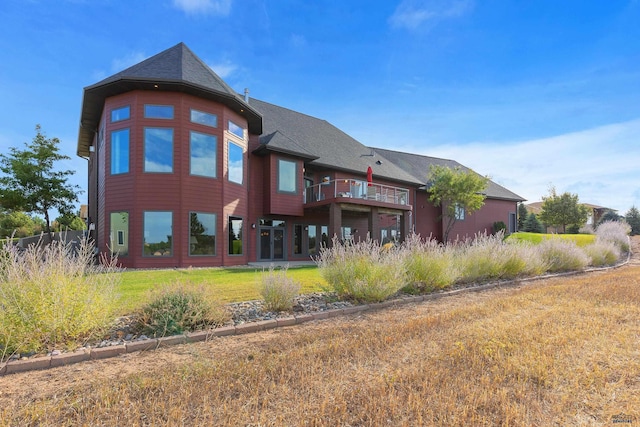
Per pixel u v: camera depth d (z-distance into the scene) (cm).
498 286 899
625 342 398
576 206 3625
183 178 1366
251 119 1664
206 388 290
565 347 380
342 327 493
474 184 2312
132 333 461
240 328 480
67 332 414
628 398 274
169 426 236
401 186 2423
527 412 252
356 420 243
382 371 325
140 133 1341
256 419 245
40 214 2044
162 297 495
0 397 290
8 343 376
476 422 238
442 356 356
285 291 596
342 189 1947
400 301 674
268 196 1736
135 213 1322
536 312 552
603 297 675
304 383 299
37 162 1983
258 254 1744
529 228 4422
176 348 414
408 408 253
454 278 820
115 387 298
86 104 1494
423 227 2578
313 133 2248
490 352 360
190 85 1330
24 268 419
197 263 1387
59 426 240
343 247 780
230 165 1539
